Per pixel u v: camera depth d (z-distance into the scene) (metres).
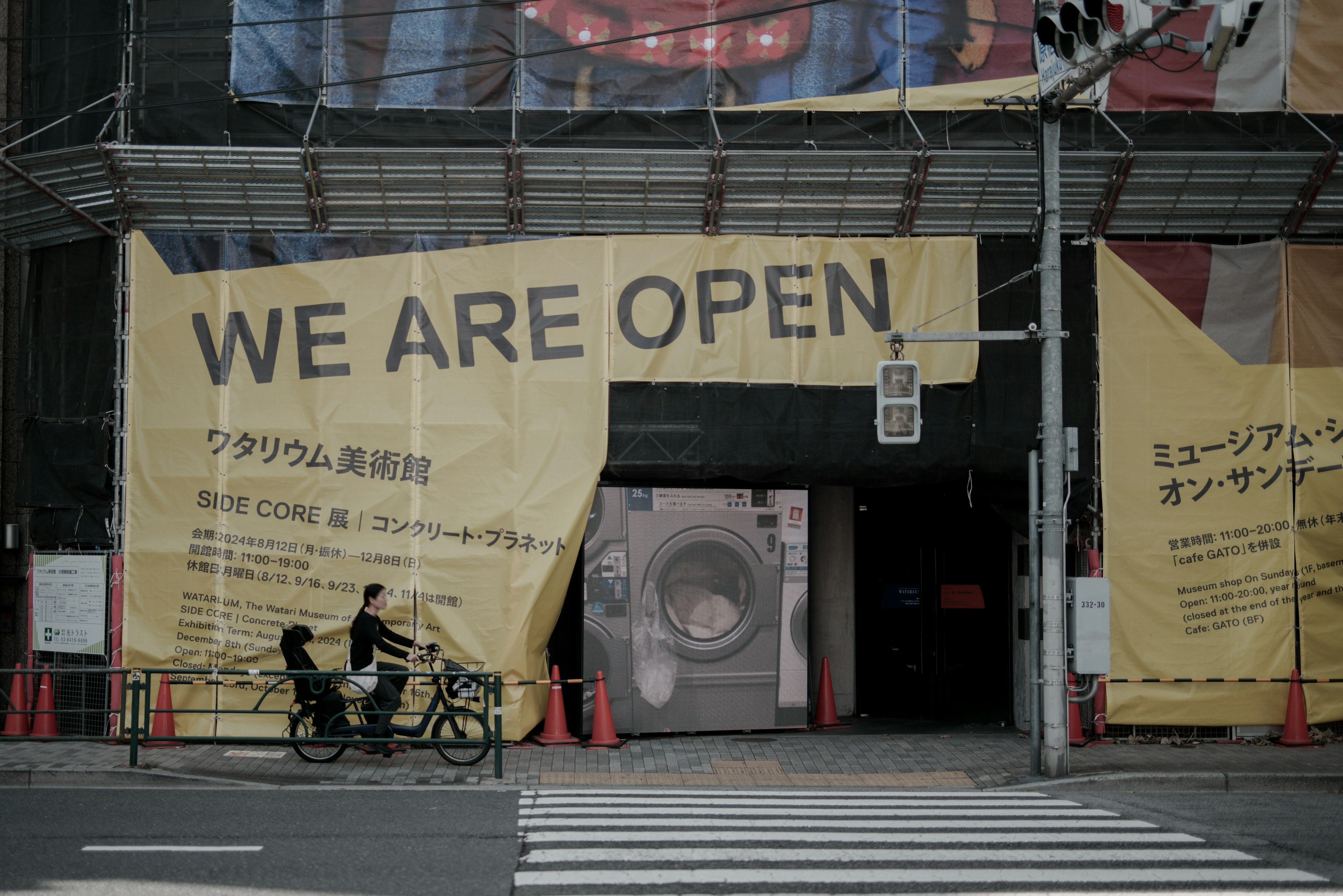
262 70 12.99
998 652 14.62
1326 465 13.15
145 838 8.00
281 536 12.70
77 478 12.96
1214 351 13.27
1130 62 13.27
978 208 13.23
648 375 13.01
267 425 12.80
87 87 13.40
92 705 12.66
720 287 13.22
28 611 13.29
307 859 7.45
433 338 12.96
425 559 12.64
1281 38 13.38
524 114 13.15
